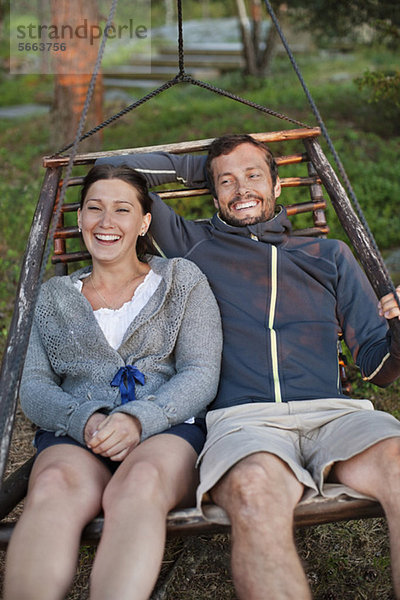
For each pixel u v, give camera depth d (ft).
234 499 6.91
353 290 9.43
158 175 10.62
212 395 8.71
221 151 10.04
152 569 6.60
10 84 54.54
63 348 8.95
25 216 22.00
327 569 8.94
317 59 54.08
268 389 8.82
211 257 9.79
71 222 20.06
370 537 9.57
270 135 10.90
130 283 9.36
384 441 7.45
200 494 7.20
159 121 34.76
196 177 10.74
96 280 9.36
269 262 9.53
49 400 8.41
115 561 6.51
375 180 23.44
